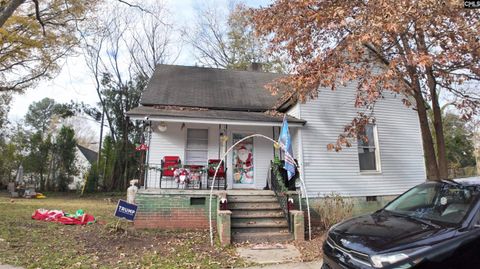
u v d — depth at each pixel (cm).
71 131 2669
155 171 1130
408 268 322
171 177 1135
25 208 1299
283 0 819
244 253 689
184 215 964
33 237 748
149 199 959
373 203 1157
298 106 1155
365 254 349
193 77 1565
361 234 390
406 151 1253
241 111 1266
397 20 587
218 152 1211
